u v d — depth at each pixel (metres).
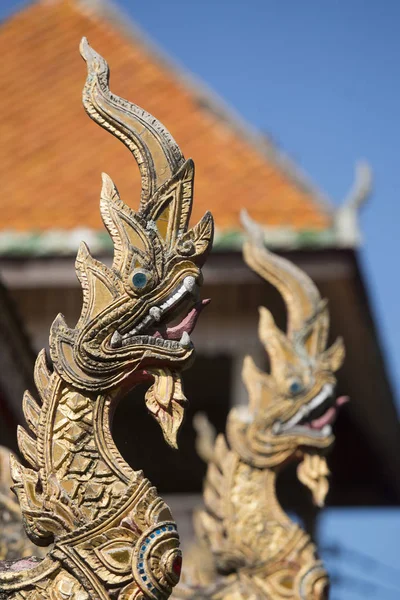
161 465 18.80
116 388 5.45
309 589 8.45
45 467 5.35
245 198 19.00
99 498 5.34
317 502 8.65
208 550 9.23
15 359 9.84
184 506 17.22
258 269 9.24
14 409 9.92
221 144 20.55
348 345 18.73
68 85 22.12
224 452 8.94
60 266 17.31
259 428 8.80
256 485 8.76
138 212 5.60
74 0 24.17
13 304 9.62
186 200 5.66
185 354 5.48
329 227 17.75
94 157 20.11
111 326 5.43
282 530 8.64
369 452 22.05
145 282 5.48
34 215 18.55
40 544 5.39
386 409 20.23
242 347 17.52
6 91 22.12
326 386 8.88
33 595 5.27
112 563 5.28
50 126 21.06
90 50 5.82
